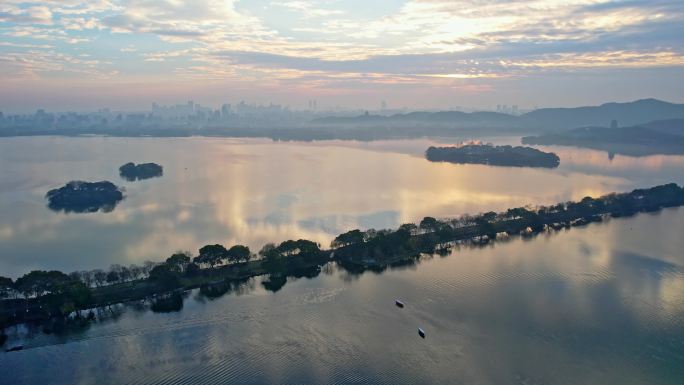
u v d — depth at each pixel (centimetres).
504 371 11062
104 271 16988
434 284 15912
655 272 16750
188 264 16738
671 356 11612
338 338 12494
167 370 11194
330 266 17950
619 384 10612
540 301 14488
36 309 14100
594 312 13775
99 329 13125
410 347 12038
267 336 12644
